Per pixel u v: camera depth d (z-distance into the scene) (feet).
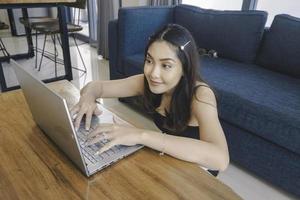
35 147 2.35
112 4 10.43
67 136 1.95
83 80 9.11
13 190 1.88
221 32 6.89
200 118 2.61
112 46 7.41
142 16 7.07
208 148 2.25
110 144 2.28
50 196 1.84
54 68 9.89
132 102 7.10
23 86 2.38
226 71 6.01
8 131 2.56
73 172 2.07
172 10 7.88
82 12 13.96
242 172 5.15
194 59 2.64
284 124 4.17
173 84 2.61
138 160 2.22
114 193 1.87
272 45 6.21
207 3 9.06
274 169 4.60
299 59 5.73
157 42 2.45
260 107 4.47
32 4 7.18
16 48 12.19
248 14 6.53
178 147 2.25
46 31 8.30
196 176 2.05
